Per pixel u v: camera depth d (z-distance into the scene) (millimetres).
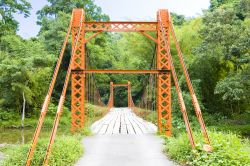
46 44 39438
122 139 15891
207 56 27484
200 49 26047
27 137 21750
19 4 27578
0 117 30250
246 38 22859
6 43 32906
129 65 61719
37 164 8766
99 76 52375
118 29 17938
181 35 33531
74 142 11820
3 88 30719
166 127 17703
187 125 9953
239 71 27672
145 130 20453
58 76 40500
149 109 29906
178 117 28438
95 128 22016
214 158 8461
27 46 31844
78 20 17594
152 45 37375
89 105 27750
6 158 9734
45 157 8516
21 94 30484
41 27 47250
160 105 17797
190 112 29609
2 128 27812
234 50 24125
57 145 10195
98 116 32812
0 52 31219
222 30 24562
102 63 53469
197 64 31438
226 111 32906
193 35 32875
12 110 31531
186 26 34344
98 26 17891
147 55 38094
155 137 16672
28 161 8016
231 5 31266
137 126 23609
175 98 29031
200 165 8422
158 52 17812
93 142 14789
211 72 32500
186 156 9375
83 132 17500
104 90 73750
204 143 9484
